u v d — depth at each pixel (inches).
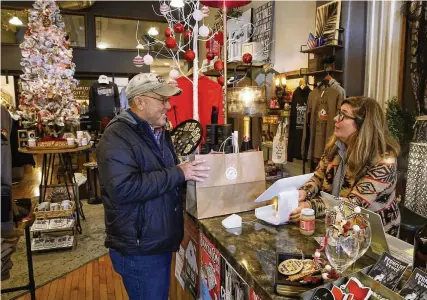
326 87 137.4
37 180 257.1
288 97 165.8
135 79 56.5
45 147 149.5
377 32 133.4
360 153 56.9
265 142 157.2
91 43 327.3
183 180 54.8
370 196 54.9
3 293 94.1
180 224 61.6
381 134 56.6
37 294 102.0
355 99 59.7
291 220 55.2
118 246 56.5
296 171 167.6
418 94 116.7
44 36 153.4
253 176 61.5
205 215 57.6
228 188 59.1
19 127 219.1
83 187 208.1
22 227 74.1
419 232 35.9
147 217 55.4
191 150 70.2
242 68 170.7
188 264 70.6
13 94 316.5
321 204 57.6
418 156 38.8
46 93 156.1
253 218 58.1
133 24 341.4
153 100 55.9
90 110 267.3
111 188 50.9
